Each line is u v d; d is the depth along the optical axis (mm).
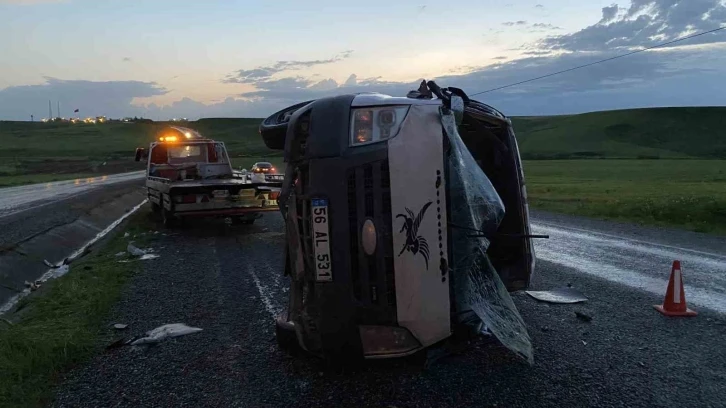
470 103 5020
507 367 4574
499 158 5617
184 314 6414
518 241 5672
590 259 9375
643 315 6094
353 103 4105
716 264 8898
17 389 4273
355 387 4246
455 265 4070
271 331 5699
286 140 4383
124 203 21094
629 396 4020
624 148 124938
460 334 4523
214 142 17000
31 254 9969
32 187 29641
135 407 4023
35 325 5926
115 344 5348
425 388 4199
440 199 3945
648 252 10055
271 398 4105
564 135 148500
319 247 3967
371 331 4023
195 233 13312
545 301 6609
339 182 3924
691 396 4016
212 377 4531
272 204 13203
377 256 3893
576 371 4484
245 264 9391
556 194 24000
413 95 4570
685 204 16000
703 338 5309
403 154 3924
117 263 9562
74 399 4180
